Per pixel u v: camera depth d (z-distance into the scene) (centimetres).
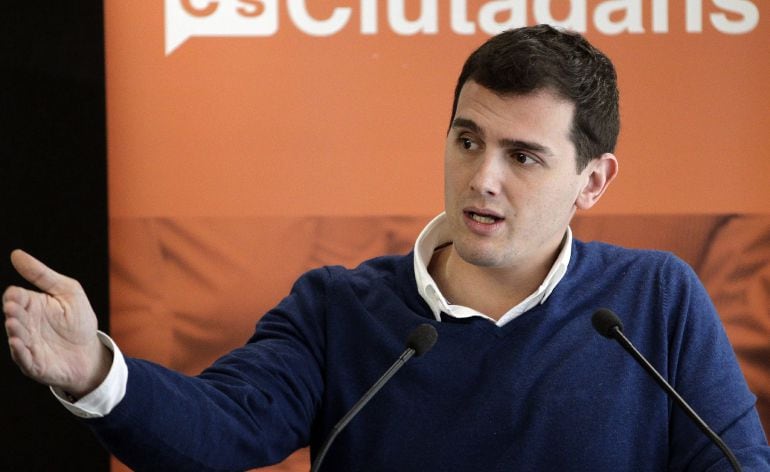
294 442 598
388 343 611
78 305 473
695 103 1103
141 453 520
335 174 1102
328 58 1100
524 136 565
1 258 1083
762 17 1102
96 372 489
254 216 1101
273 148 1100
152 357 1102
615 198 1103
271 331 627
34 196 1083
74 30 1075
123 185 1098
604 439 589
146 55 1095
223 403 559
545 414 590
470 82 577
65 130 1081
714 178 1103
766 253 1101
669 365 610
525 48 571
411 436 592
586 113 580
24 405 1101
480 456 588
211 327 1102
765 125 1102
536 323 608
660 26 1101
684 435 595
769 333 1102
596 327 562
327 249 1103
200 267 1100
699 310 621
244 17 1097
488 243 575
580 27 1102
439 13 1099
